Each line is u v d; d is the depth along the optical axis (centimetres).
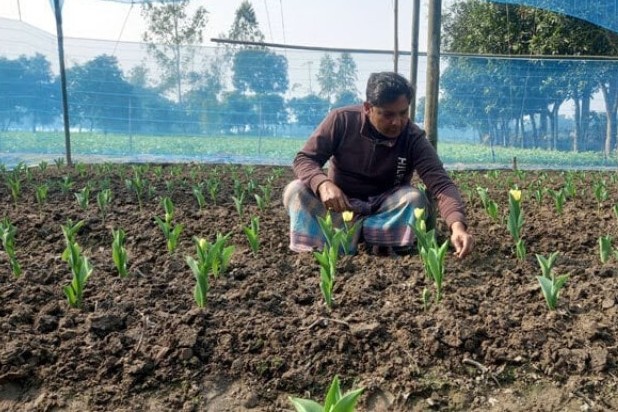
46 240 426
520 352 253
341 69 1283
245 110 1287
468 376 243
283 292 314
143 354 248
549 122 1338
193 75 1272
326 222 351
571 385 235
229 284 323
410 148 398
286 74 1287
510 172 1039
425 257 325
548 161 1277
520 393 234
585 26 1744
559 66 1311
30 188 664
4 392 232
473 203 613
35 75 1155
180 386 235
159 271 353
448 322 269
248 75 1284
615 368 245
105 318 272
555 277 340
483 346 256
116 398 227
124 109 1237
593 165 1267
